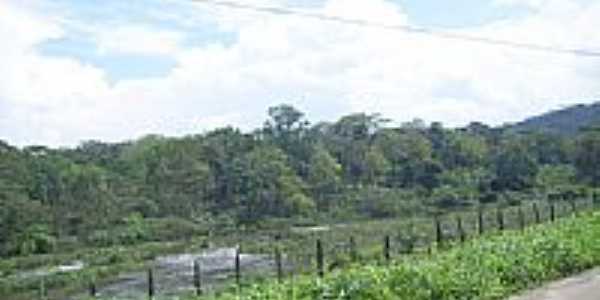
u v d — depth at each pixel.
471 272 18.53
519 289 19.31
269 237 64.38
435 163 85.50
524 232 26.62
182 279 38.69
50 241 63.66
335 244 45.94
